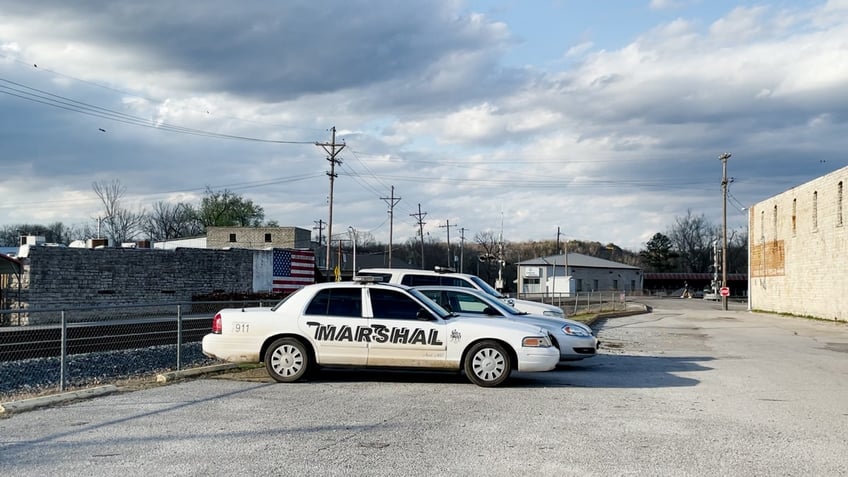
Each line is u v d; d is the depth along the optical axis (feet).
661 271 435.53
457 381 39.52
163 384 36.99
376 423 27.20
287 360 37.88
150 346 52.26
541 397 34.27
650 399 34.27
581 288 323.16
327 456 22.00
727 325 110.93
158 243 241.14
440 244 415.03
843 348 68.54
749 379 42.93
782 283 155.22
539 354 37.29
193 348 52.95
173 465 20.75
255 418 27.91
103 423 26.73
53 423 26.71
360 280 40.34
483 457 22.15
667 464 21.67
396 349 37.55
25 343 42.60
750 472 20.95
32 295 102.27
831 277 125.08
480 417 28.73
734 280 358.64
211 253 132.67
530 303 61.00
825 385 40.52
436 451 22.84
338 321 37.91
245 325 38.19
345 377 40.55
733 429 27.25
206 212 314.14
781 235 156.76
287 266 151.43
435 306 40.50
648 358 56.44
